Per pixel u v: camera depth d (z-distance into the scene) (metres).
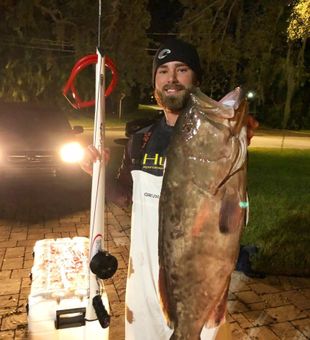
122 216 6.75
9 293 4.06
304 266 4.83
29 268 4.65
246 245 5.25
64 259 3.12
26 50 15.15
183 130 1.73
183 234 1.75
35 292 2.63
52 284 2.73
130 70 14.47
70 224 6.31
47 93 15.88
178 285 1.80
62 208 7.13
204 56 12.95
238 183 1.67
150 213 2.13
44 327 2.54
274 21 13.20
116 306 3.89
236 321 3.67
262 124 32.84
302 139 24.56
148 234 2.14
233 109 1.63
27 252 5.13
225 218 1.68
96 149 2.16
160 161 2.11
